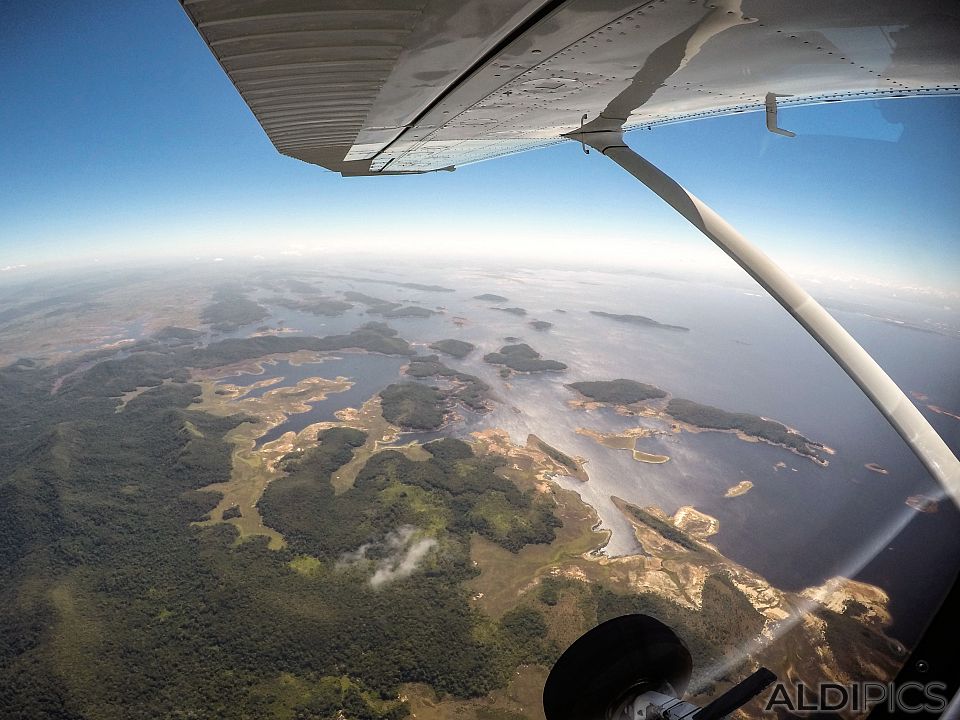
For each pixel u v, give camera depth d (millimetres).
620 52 2805
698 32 2541
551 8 2152
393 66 2371
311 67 2242
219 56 1995
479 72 2932
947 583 3016
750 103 4938
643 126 6422
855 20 2391
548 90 3527
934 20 2303
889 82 3766
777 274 4105
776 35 2621
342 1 1675
